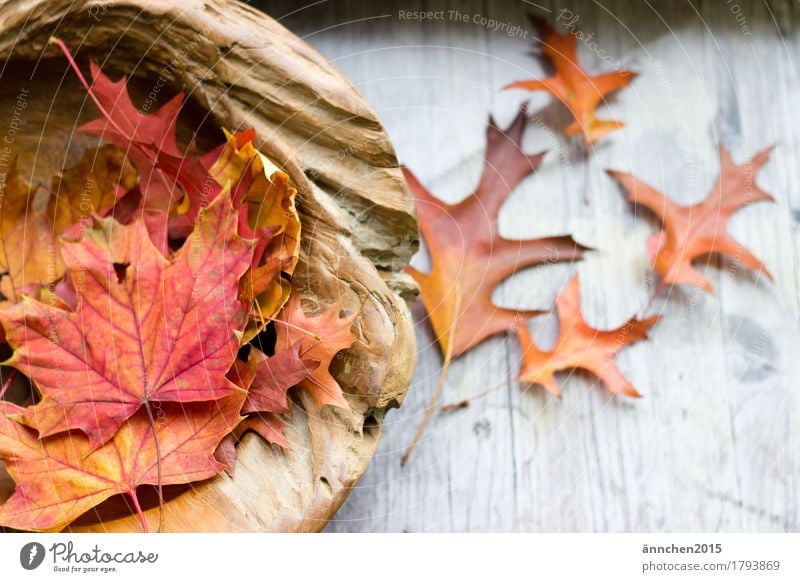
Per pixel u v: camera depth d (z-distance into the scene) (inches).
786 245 29.9
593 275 29.7
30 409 25.5
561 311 29.2
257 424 26.4
